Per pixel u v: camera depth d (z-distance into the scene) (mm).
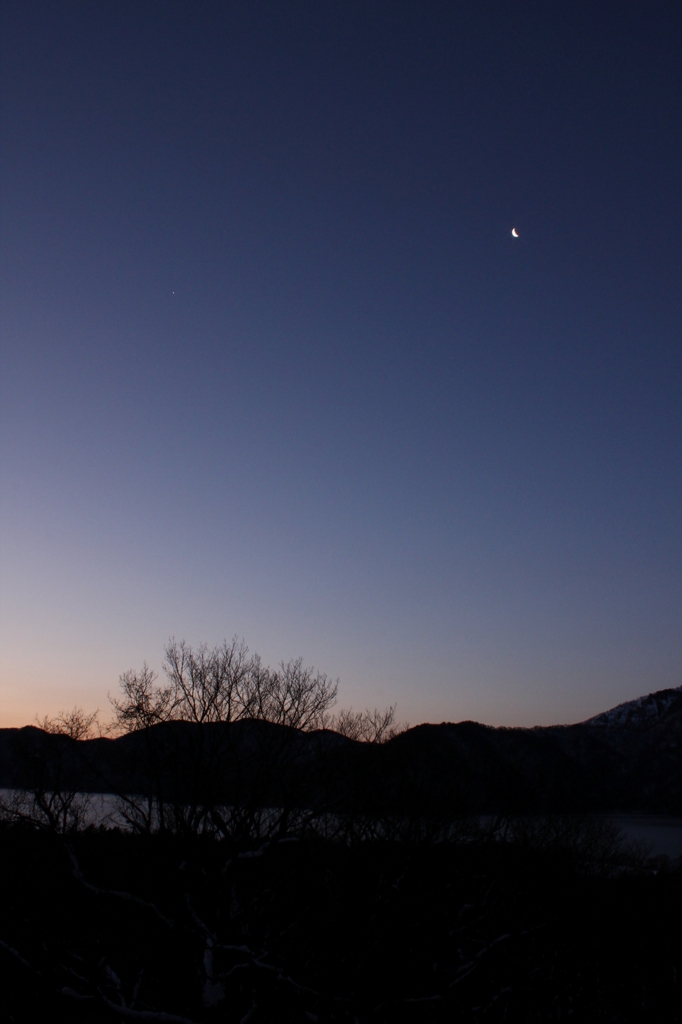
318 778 18781
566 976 21500
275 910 17781
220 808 18453
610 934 27672
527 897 21125
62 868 17453
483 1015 17531
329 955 16672
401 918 16750
